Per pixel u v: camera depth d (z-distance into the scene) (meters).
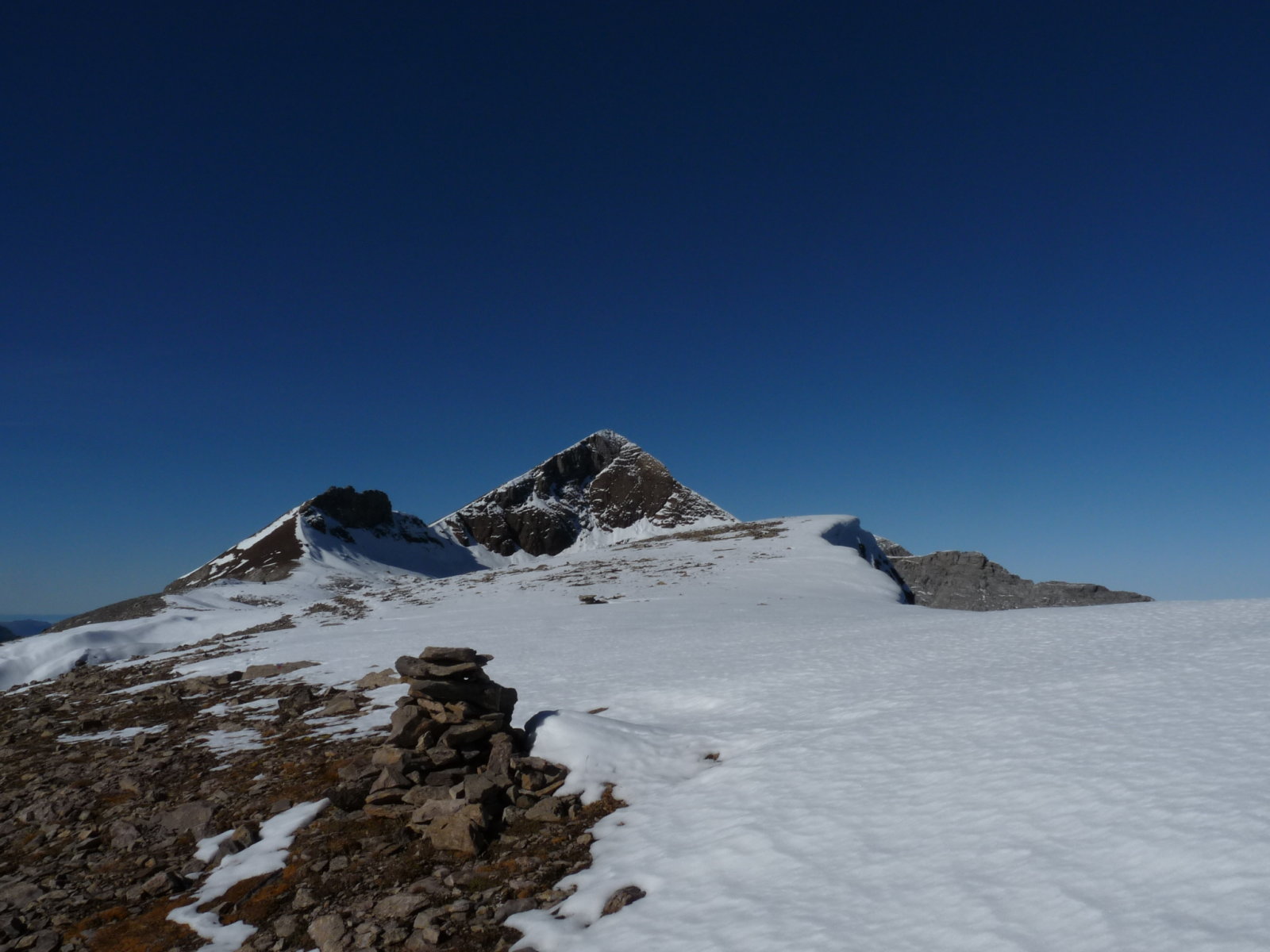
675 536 96.62
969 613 32.12
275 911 8.15
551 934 7.05
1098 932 5.39
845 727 12.02
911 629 23.77
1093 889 5.96
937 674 15.38
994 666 15.54
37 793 13.02
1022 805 7.75
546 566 75.12
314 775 12.48
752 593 46.84
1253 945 4.81
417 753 11.66
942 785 8.79
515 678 19.83
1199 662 12.89
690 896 7.35
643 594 48.00
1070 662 14.77
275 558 136.12
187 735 16.52
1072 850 6.62
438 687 12.11
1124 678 12.32
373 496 184.50
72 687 29.86
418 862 9.05
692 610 37.31
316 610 56.66
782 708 14.12
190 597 85.00
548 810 10.17
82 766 14.52
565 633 29.75
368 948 7.19
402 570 158.38
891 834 7.79
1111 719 10.09
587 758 11.68
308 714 17.42
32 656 46.00
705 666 19.42
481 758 11.85
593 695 16.88
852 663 17.95
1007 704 11.75
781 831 8.38
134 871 9.35
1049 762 8.75
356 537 167.88
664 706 15.69
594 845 9.16
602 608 40.62
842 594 46.94
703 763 11.84
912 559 188.38
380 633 36.03
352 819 10.47
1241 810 6.66
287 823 10.45
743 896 7.12
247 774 12.93
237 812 11.10
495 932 7.29
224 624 54.28
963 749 9.89
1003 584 173.75
